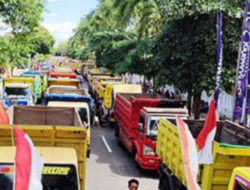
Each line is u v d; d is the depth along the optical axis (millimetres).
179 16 20609
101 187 15188
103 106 28312
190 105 24781
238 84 17531
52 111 16766
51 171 8656
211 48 20844
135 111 18594
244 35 17125
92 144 22141
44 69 55938
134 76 52000
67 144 11047
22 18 20781
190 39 21094
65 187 8656
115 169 17656
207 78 21000
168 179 12156
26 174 6781
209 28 20797
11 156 8547
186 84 21641
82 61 86312
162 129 13523
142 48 30547
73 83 33500
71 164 8719
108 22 48531
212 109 9641
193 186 7508
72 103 18875
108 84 30734
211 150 9625
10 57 19922
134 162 18797
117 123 22656
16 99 28188
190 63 21266
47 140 11062
